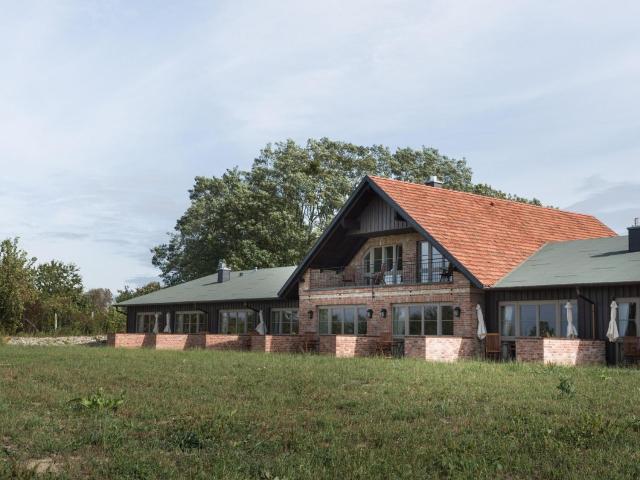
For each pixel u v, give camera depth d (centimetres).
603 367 2133
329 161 6338
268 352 3016
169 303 4391
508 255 2902
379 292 3044
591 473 812
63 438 1009
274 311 3797
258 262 5616
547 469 827
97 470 844
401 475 816
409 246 3075
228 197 5934
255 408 1254
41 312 5209
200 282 4816
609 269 2503
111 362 2197
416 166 6481
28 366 2050
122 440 994
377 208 3130
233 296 3966
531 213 3416
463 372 1811
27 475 813
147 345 3619
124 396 1388
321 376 1723
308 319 3388
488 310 2731
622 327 2377
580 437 983
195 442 983
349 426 1088
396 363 2112
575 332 2472
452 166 6556
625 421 1094
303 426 1099
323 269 3406
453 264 2698
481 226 3033
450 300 2761
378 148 6550
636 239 2692
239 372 1839
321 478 804
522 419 1118
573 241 3075
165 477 818
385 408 1240
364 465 849
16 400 1357
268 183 5919
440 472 840
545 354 2231
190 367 1998
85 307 6356
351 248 3369
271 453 935
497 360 2600
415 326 2906
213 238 5916
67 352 2756
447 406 1243
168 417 1188
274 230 5759
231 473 823
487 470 832
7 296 4788
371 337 2853
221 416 1166
